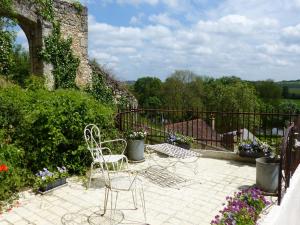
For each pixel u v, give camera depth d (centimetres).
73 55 1173
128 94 1462
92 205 399
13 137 491
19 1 928
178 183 484
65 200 415
